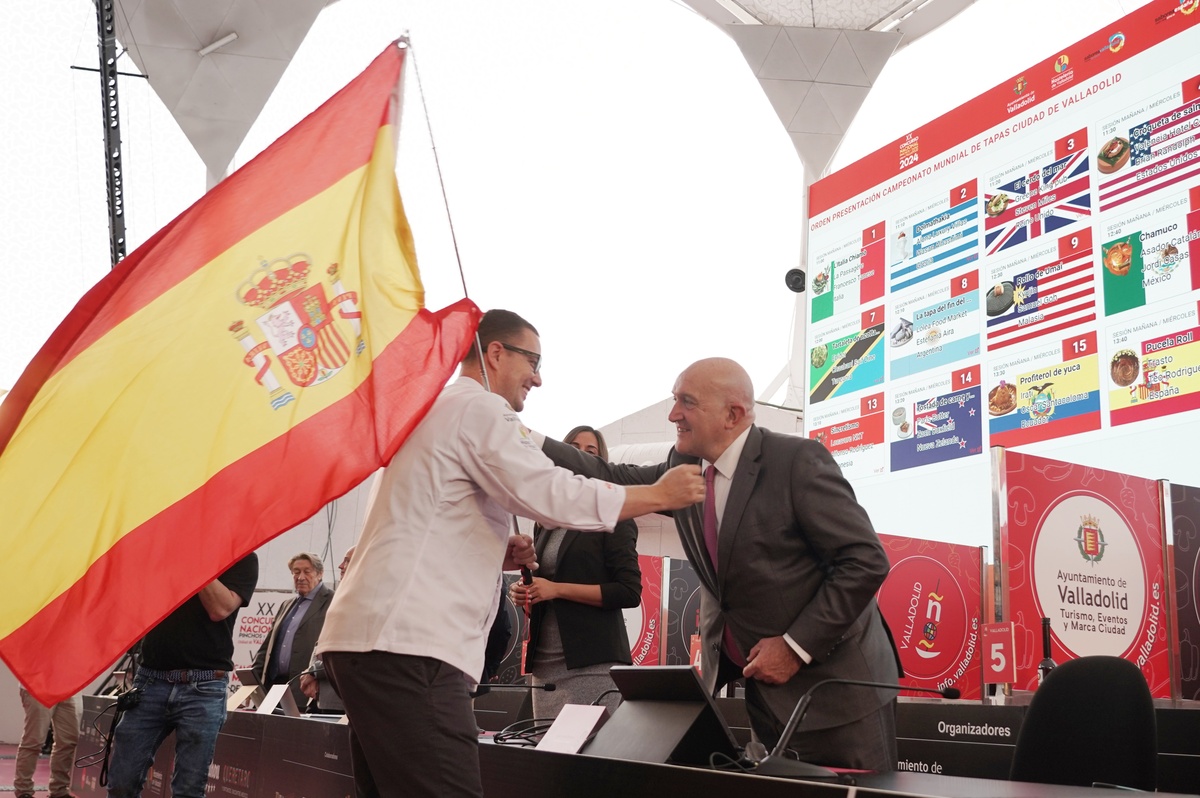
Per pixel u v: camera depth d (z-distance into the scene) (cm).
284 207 222
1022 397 514
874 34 899
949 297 566
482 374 208
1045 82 536
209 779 397
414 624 174
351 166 227
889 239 616
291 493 196
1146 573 389
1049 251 515
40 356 208
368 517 191
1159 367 452
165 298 213
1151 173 472
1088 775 212
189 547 196
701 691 167
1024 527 362
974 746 344
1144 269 467
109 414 205
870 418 605
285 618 560
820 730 214
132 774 364
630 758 171
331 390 203
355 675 174
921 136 606
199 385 207
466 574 182
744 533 229
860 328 626
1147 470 450
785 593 226
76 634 193
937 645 423
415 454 188
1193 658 388
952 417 551
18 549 196
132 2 899
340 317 210
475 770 175
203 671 370
